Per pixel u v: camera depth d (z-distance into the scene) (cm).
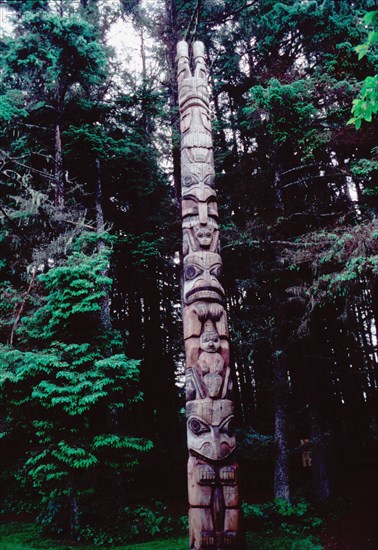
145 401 1909
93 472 1003
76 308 972
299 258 1050
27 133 1364
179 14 1652
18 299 1148
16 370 934
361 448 1781
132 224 1769
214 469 590
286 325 1273
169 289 2070
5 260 1365
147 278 1888
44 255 1164
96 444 917
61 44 1156
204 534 552
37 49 1124
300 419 1462
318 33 1227
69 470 919
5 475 1477
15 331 1131
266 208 1315
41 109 1377
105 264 1037
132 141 1602
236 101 1936
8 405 965
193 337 678
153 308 2034
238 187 1452
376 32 449
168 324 2088
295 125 1159
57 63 1216
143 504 1351
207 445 598
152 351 1991
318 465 1271
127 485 1521
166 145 1680
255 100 1171
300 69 1393
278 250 1262
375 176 1069
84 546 930
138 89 1521
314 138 1168
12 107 1165
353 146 1220
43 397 915
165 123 1652
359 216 1169
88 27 1152
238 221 1609
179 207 1486
